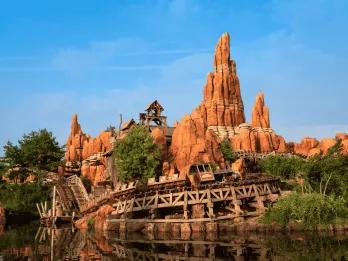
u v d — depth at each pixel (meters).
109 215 52.75
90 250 34.50
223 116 123.88
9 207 72.38
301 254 28.61
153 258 29.75
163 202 49.31
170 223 46.53
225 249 32.78
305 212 43.19
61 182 77.94
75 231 53.19
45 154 91.88
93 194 74.00
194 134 65.19
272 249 31.50
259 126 121.12
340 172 51.31
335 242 34.25
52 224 63.00
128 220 49.22
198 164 49.69
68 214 68.31
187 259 28.73
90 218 60.06
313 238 37.28
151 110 72.31
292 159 74.25
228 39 132.88
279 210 44.34
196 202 46.56
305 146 125.50
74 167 108.38
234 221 45.91
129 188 50.59
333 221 43.44
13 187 83.25
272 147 115.50
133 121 75.50
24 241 41.44
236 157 81.94
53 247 36.59
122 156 59.47
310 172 51.88
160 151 63.69
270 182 51.50
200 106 126.50
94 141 114.25
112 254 32.12
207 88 128.25
